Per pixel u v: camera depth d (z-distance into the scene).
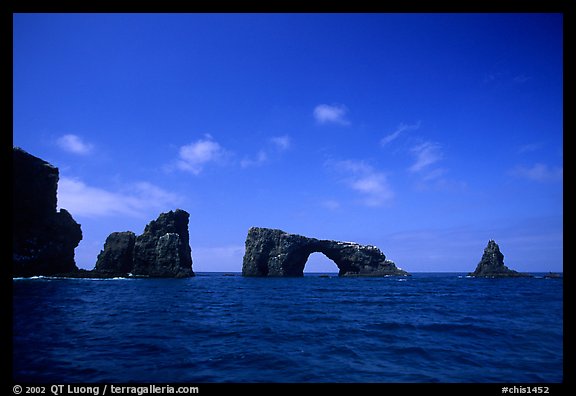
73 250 80.62
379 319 24.27
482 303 35.44
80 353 13.91
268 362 13.27
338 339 17.42
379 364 13.05
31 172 69.62
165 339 17.03
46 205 73.00
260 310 29.98
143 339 16.88
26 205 68.25
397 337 17.86
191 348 15.33
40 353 13.70
